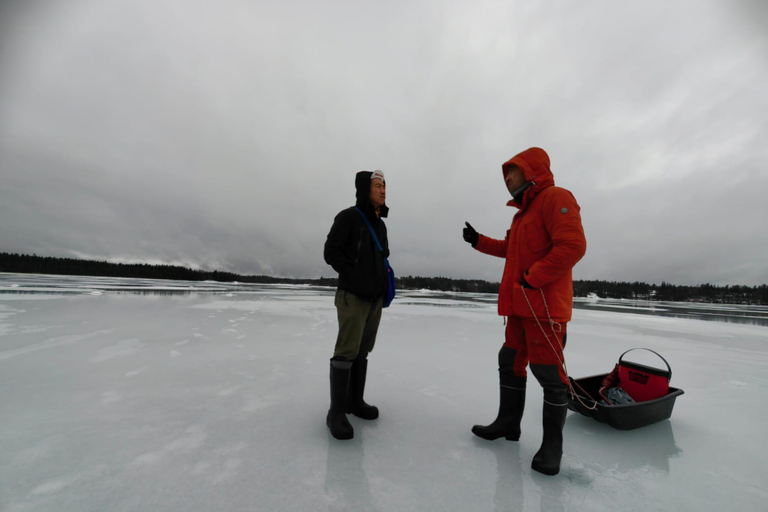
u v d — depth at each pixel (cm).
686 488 151
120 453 167
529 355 173
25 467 152
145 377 296
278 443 182
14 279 2538
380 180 222
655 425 226
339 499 134
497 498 138
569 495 143
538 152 181
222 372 317
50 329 505
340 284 208
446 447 185
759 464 176
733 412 254
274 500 132
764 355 495
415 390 285
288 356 388
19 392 252
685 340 629
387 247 233
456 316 929
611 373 259
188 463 159
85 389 262
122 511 123
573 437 205
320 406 240
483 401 260
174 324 592
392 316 897
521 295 171
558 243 155
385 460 168
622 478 158
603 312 1398
